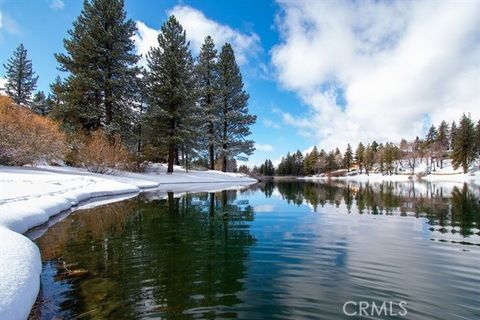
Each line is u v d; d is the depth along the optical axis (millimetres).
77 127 24094
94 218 8305
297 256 4840
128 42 27062
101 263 4512
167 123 27516
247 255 4887
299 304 3180
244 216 8703
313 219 8297
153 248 5309
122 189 15633
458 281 3787
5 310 2529
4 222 5719
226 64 36000
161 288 3594
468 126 53625
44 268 4297
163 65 27969
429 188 22594
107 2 25812
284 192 18422
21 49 45062
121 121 25438
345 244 5574
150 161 30312
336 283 3738
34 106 46031
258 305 3158
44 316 2932
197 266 4375
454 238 6016
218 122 34938
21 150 17766
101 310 3053
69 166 22938
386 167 74750
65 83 24391
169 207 10508
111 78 25531
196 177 28312
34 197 9172
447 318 2895
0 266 3162
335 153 100625
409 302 3229
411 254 4934
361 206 11172
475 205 11164
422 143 80375
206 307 3113
